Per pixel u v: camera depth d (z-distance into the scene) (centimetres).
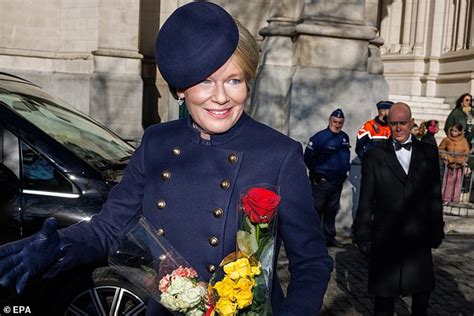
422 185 452
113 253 194
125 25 1502
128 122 1507
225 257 187
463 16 1877
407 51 2016
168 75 188
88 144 466
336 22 909
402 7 2058
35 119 455
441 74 1920
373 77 1037
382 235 454
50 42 1638
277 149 198
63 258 189
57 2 1628
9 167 415
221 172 196
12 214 404
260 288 176
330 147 755
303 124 890
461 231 922
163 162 205
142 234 192
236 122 200
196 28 183
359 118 908
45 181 414
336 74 900
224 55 182
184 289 177
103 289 403
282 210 192
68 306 404
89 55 1561
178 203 198
